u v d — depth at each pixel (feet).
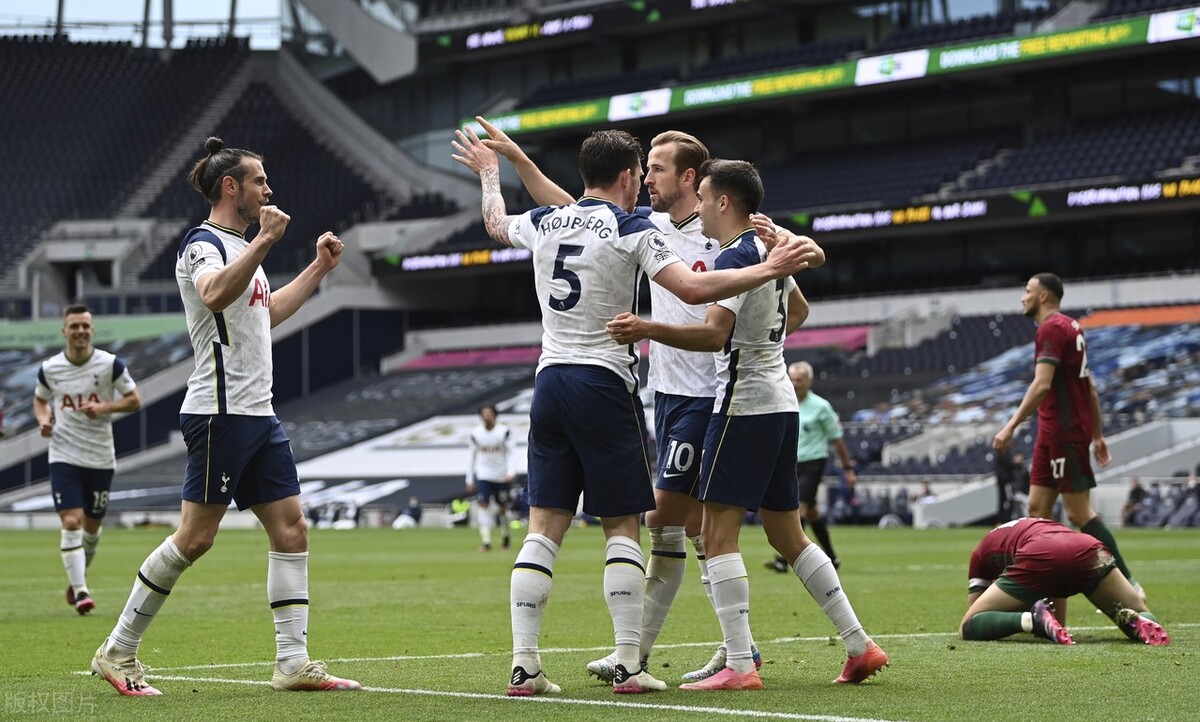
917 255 153.58
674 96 155.43
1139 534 85.10
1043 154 143.02
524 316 181.88
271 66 202.49
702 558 24.27
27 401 161.68
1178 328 126.11
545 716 18.78
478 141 24.77
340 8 189.26
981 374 130.72
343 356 173.27
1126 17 131.95
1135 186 126.11
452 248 165.48
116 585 52.49
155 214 183.42
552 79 181.68
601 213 21.49
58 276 180.34
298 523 22.62
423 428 152.35
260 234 21.16
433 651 28.78
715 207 22.16
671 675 24.36
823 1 159.53
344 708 19.77
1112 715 18.75
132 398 40.34
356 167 189.57
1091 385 32.60
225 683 23.30
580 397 21.18
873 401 132.46
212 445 22.12
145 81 200.54
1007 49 135.85
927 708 19.42
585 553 72.95
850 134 162.71
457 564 64.69
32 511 142.61
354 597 44.60
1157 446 109.19
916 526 105.91
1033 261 146.30
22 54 202.18
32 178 187.83
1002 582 29.22
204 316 22.24
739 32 169.78
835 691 21.36
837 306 149.59
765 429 21.76
